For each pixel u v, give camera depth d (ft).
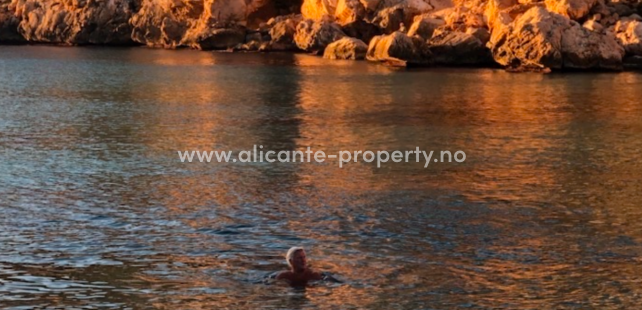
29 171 80.23
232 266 52.85
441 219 63.57
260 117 117.60
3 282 50.01
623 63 193.26
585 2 199.62
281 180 76.84
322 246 56.85
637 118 115.55
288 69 196.85
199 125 109.81
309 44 245.24
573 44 187.83
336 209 66.33
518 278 50.72
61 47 297.53
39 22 323.16
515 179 77.41
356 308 46.06
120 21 303.89
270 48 259.80
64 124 110.42
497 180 77.00
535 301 47.16
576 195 71.26
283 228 61.11
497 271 51.93
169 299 47.52
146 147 93.66
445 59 206.49
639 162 85.46
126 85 164.66
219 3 270.05
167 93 149.48
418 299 47.39
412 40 206.69
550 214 65.16
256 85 162.61
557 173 80.12
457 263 53.42
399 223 62.49
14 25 332.19
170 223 62.44
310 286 49.24
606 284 49.67
